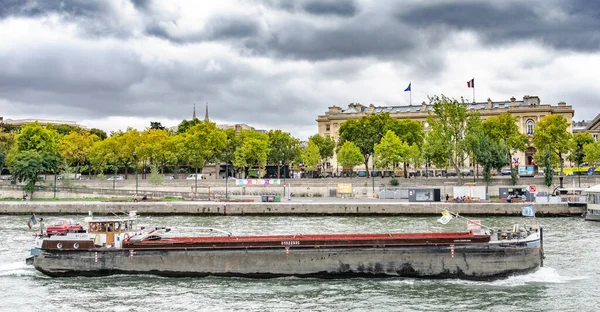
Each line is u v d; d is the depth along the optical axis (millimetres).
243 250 39812
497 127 118312
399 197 97875
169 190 110125
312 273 39469
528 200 87500
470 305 32844
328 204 83500
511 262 38594
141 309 32656
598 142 128875
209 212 85250
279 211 84375
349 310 32062
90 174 139500
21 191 103438
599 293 35125
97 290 36875
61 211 88188
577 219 75500
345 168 149875
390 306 32781
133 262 40188
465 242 39031
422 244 39031
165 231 43719
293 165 152500
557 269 41469
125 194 102438
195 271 39969
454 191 92500
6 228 67812
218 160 129125
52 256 40438
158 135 133125
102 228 41156
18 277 40406
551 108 145000
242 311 32031
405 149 116250
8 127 171875
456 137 104500
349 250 39344
